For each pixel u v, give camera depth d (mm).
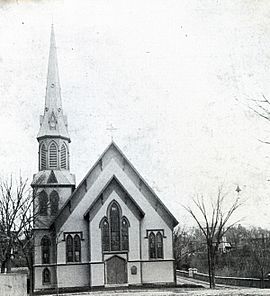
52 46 25672
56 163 29703
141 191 29969
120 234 29953
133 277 29594
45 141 28859
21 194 27641
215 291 22812
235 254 26031
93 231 29812
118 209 30141
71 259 29672
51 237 29547
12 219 27156
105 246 29828
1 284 13445
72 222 29938
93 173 30141
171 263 29516
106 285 29375
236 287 25188
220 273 26188
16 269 28750
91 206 29875
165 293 23344
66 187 29891
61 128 28625
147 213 29922
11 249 27844
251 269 25453
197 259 28484
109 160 30062
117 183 29922
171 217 29109
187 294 22062
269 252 25344
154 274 29594
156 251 29812
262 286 24469
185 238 28891
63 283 29297
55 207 29828
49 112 28109
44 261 29266
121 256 29797
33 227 28703
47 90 27391
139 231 29891
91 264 29531
